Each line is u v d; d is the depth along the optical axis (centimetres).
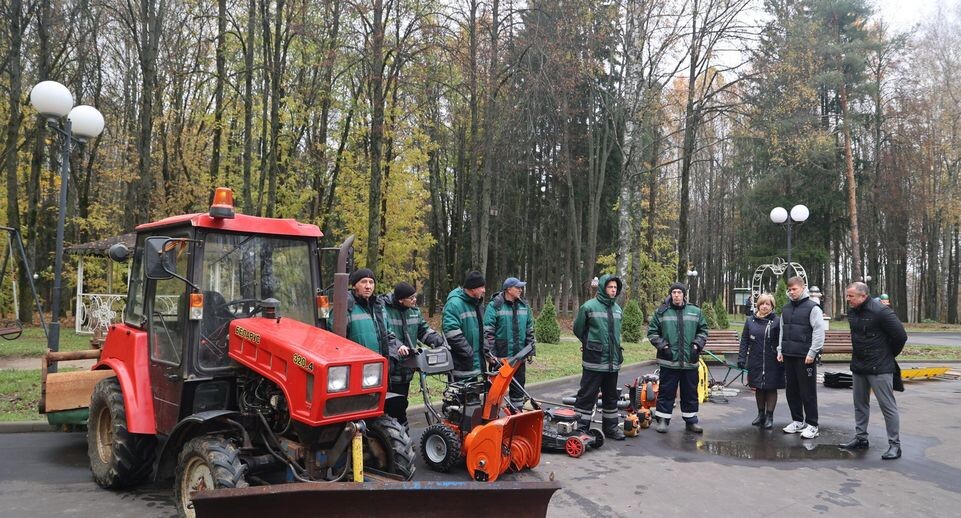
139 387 507
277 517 360
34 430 719
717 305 2506
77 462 609
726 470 629
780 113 1944
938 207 3628
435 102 2198
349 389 421
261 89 2042
